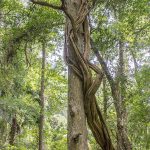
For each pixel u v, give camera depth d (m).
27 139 23.22
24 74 14.65
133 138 16.91
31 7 10.77
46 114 22.27
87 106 4.29
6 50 10.87
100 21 9.56
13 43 10.70
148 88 13.72
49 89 23.06
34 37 10.45
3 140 15.02
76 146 4.11
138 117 14.59
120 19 9.74
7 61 11.18
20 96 15.91
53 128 24.66
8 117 14.41
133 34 10.83
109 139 4.39
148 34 11.86
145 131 16.55
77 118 4.20
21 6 11.34
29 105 16.08
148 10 9.77
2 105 13.59
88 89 4.27
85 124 4.23
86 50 4.39
